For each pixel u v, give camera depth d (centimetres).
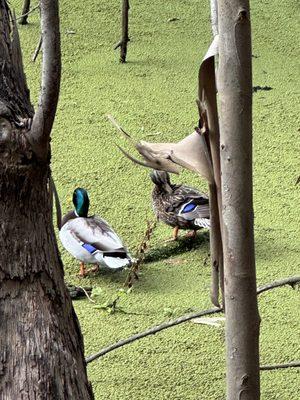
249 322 427
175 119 1434
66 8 1728
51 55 471
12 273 509
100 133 1397
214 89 408
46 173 519
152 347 975
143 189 1285
